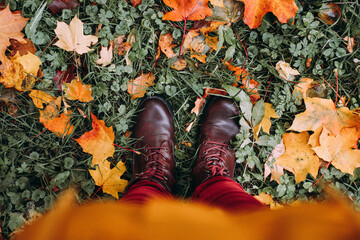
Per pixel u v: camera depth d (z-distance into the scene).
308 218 0.46
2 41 1.25
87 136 1.29
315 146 1.39
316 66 1.44
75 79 1.37
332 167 1.48
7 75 1.28
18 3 1.32
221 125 1.47
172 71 1.43
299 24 1.42
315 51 1.44
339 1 1.42
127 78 1.40
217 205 0.94
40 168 1.37
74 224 0.47
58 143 1.40
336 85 1.47
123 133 1.45
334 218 0.46
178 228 0.46
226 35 1.39
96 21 1.36
